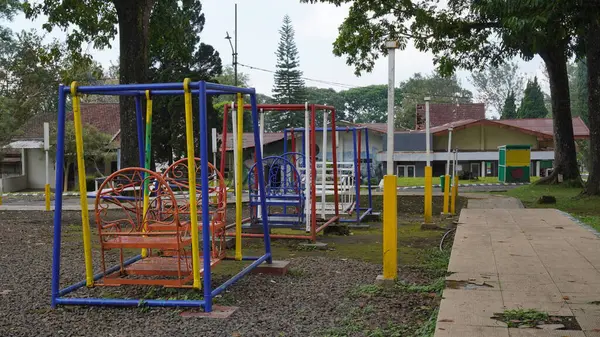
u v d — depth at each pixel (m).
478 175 38.47
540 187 22.97
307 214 10.73
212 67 32.50
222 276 7.52
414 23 22.06
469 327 4.49
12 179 37.00
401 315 5.54
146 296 6.23
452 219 14.44
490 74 76.88
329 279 7.37
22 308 5.99
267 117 61.44
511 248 8.11
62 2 18.23
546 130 39.78
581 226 10.52
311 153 10.37
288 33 55.03
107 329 5.26
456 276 6.30
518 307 5.04
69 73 20.89
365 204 17.97
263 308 5.91
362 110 82.81
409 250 9.90
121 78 16.11
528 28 14.36
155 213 7.58
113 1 16.17
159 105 30.72
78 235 11.77
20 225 13.59
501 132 39.22
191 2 22.00
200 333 5.09
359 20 22.58
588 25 15.79
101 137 34.91
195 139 29.61
